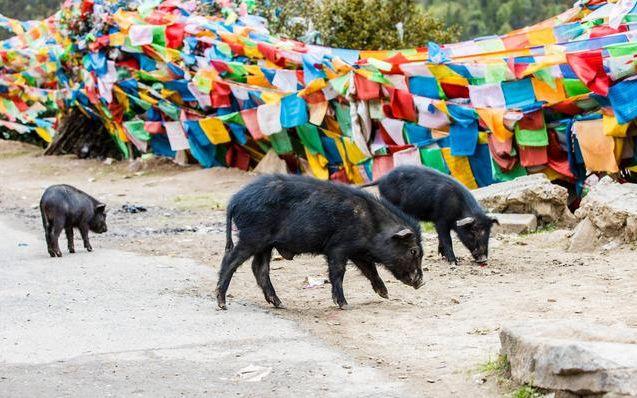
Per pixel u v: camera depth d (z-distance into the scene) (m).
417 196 16.88
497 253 17.25
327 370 9.74
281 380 9.41
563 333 8.75
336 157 31.61
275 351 10.59
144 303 13.53
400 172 17.39
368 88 28.19
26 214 26.97
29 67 44.81
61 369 9.99
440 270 15.85
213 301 13.70
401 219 13.16
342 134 30.77
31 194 32.53
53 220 18.25
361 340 11.09
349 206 12.83
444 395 8.80
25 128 46.97
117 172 38.47
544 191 20.00
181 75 36.31
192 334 11.52
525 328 9.04
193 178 34.28
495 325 11.51
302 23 41.91
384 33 42.56
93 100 40.00
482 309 12.45
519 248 17.67
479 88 25.45
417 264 13.05
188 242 20.19
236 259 13.00
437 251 17.97
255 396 8.90
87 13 39.66
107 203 29.44
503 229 19.50
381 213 13.05
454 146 26.00
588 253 16.77
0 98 47.22
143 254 18.59
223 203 28.19
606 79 22.33
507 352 9.01
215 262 17.45
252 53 33.41
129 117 40.03
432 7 88.12
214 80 33.91
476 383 9.00
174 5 38.72
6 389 9.25
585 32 26.92
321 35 41.81
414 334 11.31
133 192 32.25
